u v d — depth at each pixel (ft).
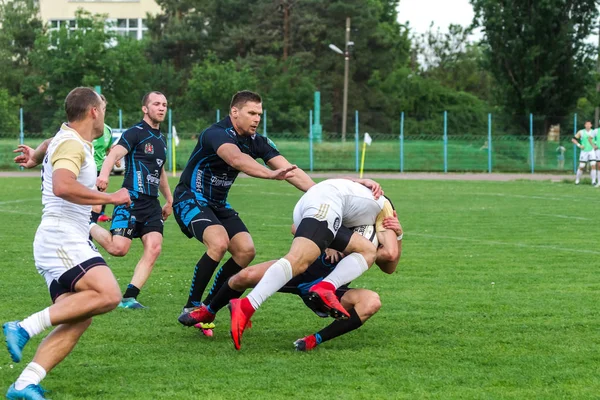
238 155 38.88
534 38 265.95
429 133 354.95
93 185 30.27
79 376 32.07
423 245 72.84
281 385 30.83
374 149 232.32
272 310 45.29
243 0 378.32
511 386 30.83
